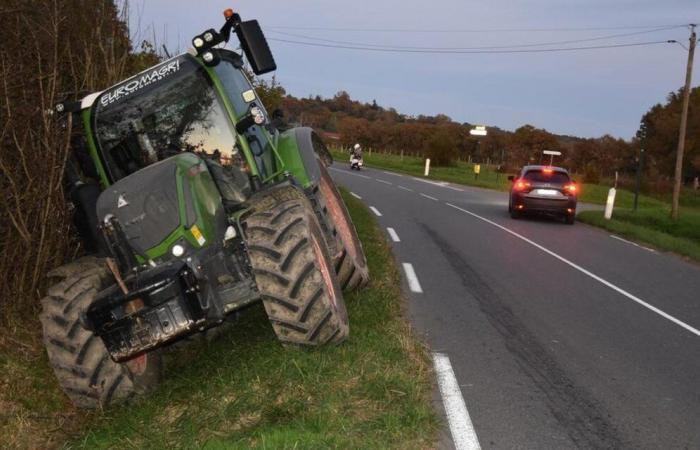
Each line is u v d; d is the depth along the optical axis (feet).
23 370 17.58
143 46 29.66
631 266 44.42
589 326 26.37
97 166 19.13
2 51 18.84
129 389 15.75
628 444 15.29
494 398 17.44
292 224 16.85
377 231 46.65
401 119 409.90
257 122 19.40
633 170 256.73
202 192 17.24
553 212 66.33
